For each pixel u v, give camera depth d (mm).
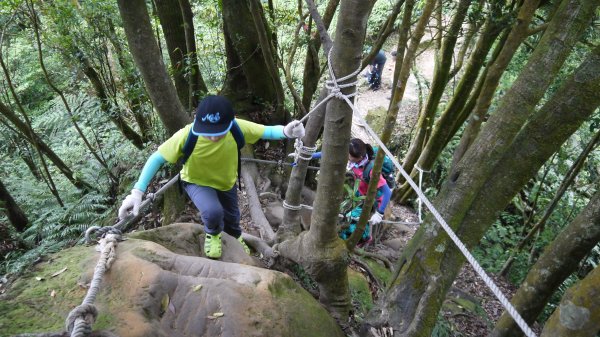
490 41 4656
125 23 3414
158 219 4699
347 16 2217
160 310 1973
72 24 5137
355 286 4008
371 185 2912
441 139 5559
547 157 2295
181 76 5422
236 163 2859
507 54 2477
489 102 2762
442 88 5586
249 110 6145
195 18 6891
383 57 11023
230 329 1997
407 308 2725
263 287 2285
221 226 2877
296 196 3793
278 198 5355
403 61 2490
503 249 6293
